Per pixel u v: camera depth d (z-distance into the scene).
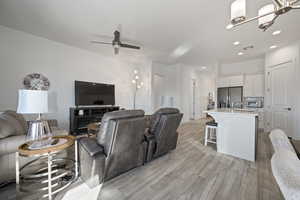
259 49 4.47
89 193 1.67
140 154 2.26
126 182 1.91
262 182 1.92
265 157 2.75
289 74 4.00
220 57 5.36
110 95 5.29
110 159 1.81
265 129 4.77
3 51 3.29
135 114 1.96
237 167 2.35
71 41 4.07
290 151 0.78
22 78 3.56
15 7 2.53
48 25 3.18
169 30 3.32
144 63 6.32
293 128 3.88
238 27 3.13
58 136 2.00
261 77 5.08
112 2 2.38
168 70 7.03
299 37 3.62
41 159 1.96
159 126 2.46
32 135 1.61
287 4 1.25
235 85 5.59
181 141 3.82
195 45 4.20
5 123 1.77
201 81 8.63
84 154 1.87
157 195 1.66
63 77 4.28
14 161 1.73
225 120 2.93
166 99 7.06
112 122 1.71
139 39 3.83
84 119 4.45
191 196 1.65
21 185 1.79
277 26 3.07
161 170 2.24
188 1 2.32
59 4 2.45
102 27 3.23
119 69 5.82
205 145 3.45
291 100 3.94
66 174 1.92
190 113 7.49
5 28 3.29
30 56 3.67
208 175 2.10
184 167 2.34
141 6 2.47
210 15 2.70
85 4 2.44
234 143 2.80
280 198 1.60
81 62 4.68
